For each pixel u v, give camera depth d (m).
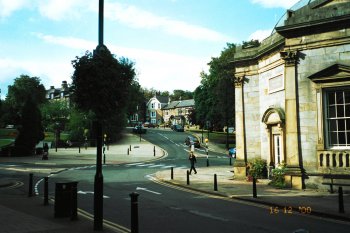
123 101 10.13
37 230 9.50
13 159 41.75
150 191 18.03
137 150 54.47
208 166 34.47
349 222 11.18
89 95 9.62
